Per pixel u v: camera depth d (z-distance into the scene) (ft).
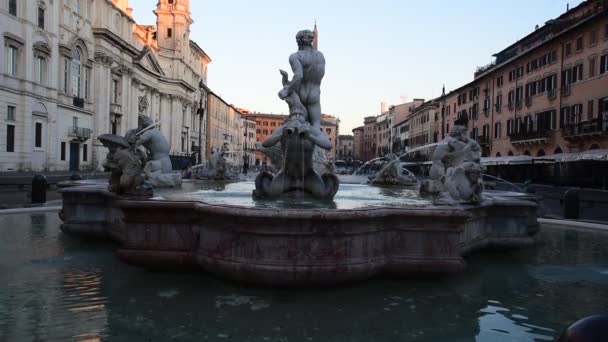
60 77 147.54
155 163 33.73
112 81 192.75
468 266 21.68
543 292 17.90
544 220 38.75
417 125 280.10
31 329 13.17
